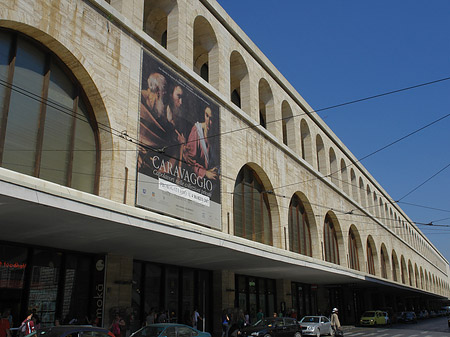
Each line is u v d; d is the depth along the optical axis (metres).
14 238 13.85
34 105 14.87
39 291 14.73
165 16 25.38
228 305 23.70
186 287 22.06
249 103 28.70
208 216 21.53
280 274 27.80
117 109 16.98
